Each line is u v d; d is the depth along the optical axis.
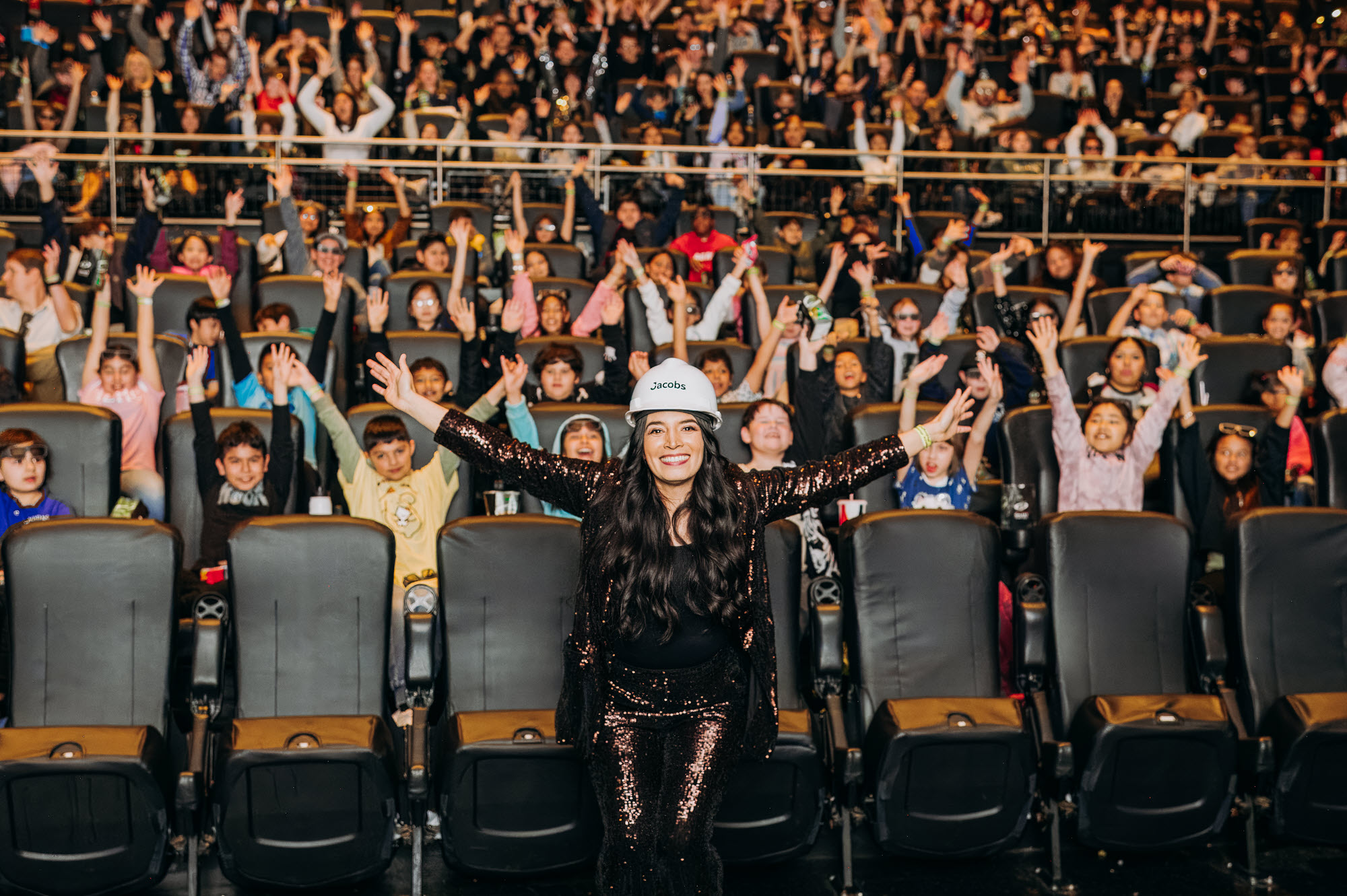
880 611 3.21
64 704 2.94
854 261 6.71
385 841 2.92
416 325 5.67
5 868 2.75
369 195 7.54
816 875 3.24
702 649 2.38
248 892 3.05
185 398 4.54
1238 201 8.08
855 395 4.89
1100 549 3.29
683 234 7.48
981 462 4.73
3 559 2.98
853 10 10.59
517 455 2.50
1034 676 3.20
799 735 2.93
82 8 9.30
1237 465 4.18
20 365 4.68
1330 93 10.42
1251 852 3.23
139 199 7.25
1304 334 5.53
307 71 8.72
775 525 3.21
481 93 8.83
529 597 3.13
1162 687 3.26
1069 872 3.26
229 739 2.78
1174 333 5.50
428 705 3.05
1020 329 5.73
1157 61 10.98
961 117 9.46
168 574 3.03
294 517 3.11
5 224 7.08
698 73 9.53
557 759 2.87
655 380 2.38
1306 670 3.26
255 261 5.98
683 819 2.23
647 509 2.37
